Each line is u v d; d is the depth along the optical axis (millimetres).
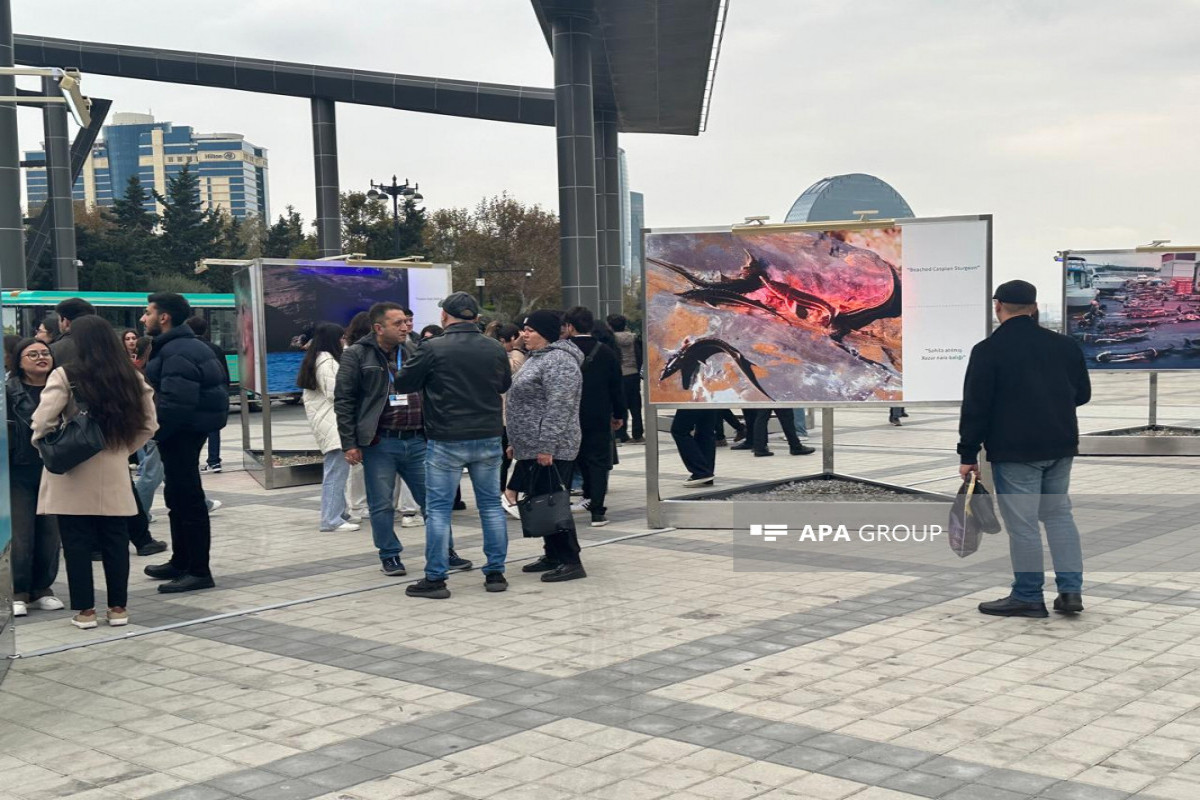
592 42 23953
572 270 22484
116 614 6465
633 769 4031
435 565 7004
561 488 7301
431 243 63344
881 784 3875
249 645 5957
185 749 4383
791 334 9133
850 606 6469
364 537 9438
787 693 4895
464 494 12094
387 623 6371
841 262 9047
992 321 8898
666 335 9250
